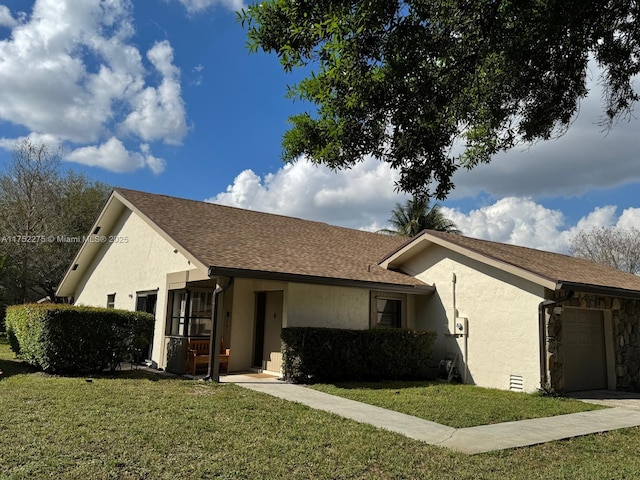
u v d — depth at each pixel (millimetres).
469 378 12828
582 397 11125
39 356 10891
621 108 5781
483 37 4723
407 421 7594
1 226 25859
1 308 25828
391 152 5305
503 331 12195
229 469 4988
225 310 13430
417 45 4352
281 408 7953
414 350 12812
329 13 4254
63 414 6758
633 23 5066
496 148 6363
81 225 29969
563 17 4371
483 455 5984
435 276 14242
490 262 12375
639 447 6719
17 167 26812
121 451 5316
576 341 12328
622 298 13133
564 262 15305
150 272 14492
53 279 27469
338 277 12305
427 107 4867
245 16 4855
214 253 11562
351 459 5531
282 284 12617
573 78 5453
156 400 7977
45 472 4625
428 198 5453
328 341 11453
